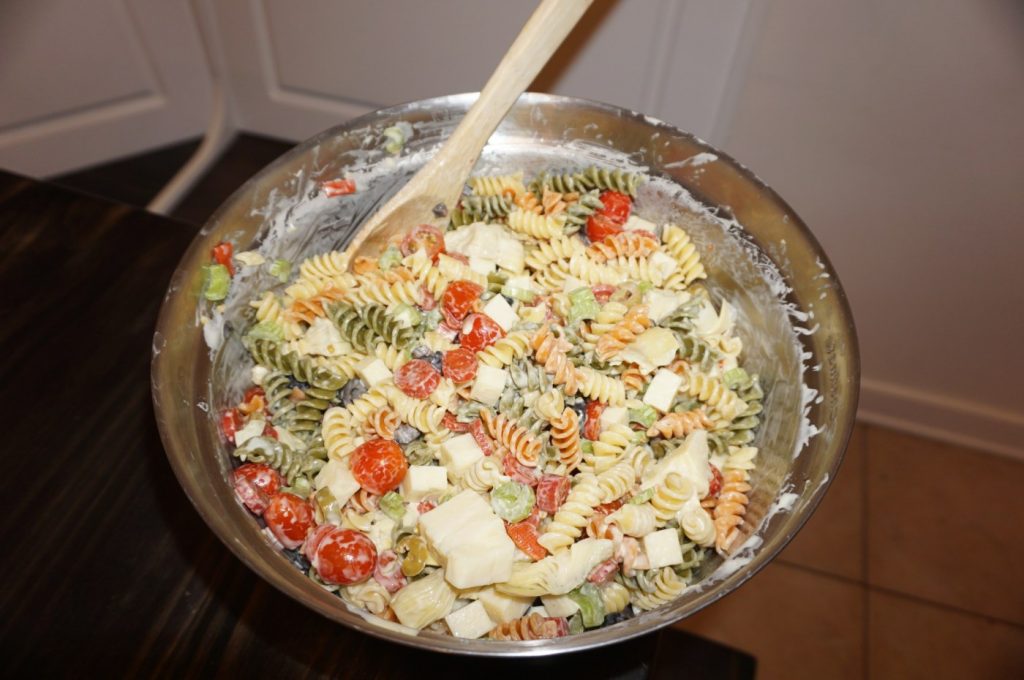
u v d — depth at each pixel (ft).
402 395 1.28
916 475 2.45
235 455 1.19
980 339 2.12
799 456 1.12
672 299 1.40
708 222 1.37
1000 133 1.66
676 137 1.33
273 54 2.26
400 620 1.10
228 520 1.01
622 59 1.87
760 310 1.33
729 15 1.68
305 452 1.26
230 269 1.26
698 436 1.26
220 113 2.49
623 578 1.18
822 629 2.19
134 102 2.48
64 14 2.15
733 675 1.61
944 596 2.25
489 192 1.46
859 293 2.13
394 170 1.39
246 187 1.26
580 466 1.27
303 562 1.16
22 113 2.32
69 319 1.33
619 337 1.34
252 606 1.08
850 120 1.76
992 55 1.55
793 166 1.91
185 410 1.12
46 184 1.49
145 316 1.34
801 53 1.69
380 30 2.06
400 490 1.24
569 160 1.43
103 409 1.24
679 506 1.19
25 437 1.21
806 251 1.24
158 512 1.15
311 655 1.05
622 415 1.31
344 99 2.33
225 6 2.15
